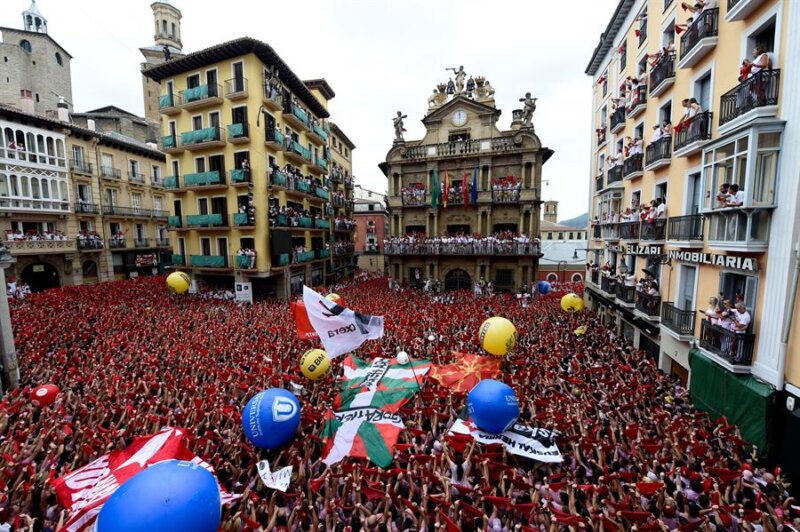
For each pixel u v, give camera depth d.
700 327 14.12
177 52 57.44
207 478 6.34
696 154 14.76
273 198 33.34
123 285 38.06
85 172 39.38
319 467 10.04
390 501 8.21
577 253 49.12
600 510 8.10
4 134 32.62
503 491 8.77
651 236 17.80
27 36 47.16
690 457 9.98
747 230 11.15
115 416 12.00
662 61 17.34
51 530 7.63
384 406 12.55
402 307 27.58
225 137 31.48
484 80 37.22
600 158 27.86
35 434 11.05
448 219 38.88
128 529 5.33
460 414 12.00
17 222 34.25
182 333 21.02
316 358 14.21
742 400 11.37
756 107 10.89
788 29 10.29
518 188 35.16
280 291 34.84
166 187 33.94
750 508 8.11
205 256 33.31
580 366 15.98
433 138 38.72
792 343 10.23
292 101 36.31
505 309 27.12
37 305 27.75
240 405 13.12
